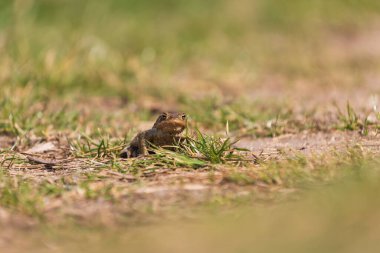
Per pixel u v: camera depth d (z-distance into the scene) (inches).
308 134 543.2
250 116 597.6
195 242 317.4
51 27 988.6
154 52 940.6
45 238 329.7
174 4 1207.6
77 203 368.8
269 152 470.6
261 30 1177.4
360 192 347.3
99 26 1008.2
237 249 305.4
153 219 347.3
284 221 331.3
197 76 874.1
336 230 316.2
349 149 434.9
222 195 370.6
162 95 745.0
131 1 1163.3
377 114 532.1
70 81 749.9
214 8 1226.0
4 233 334.0
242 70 906.7
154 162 435.8
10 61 750.5
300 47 1085.8
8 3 898.7
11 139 548.4
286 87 828.0
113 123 604.4
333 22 1250.6
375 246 297.0
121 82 779.4
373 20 1280.8
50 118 592.7
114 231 335.6
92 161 455.2
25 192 378.0
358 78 866.1
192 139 459.8
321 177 380.5
